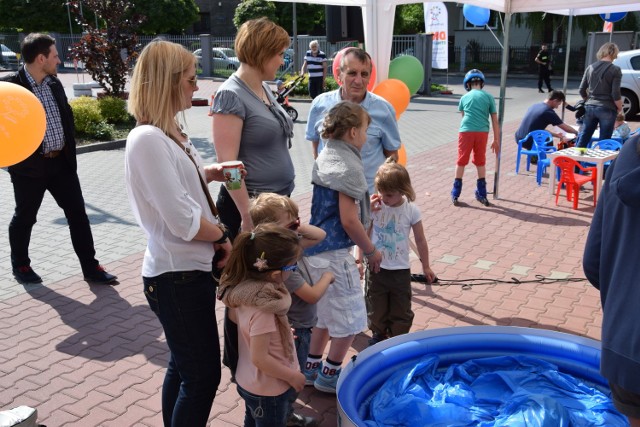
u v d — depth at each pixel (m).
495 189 7.97
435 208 7.63
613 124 9.07
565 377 3.29
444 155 11.16
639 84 14.91
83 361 3.96
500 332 3.58
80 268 5.62
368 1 5.12
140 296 5.00
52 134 4.79
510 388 3.21
